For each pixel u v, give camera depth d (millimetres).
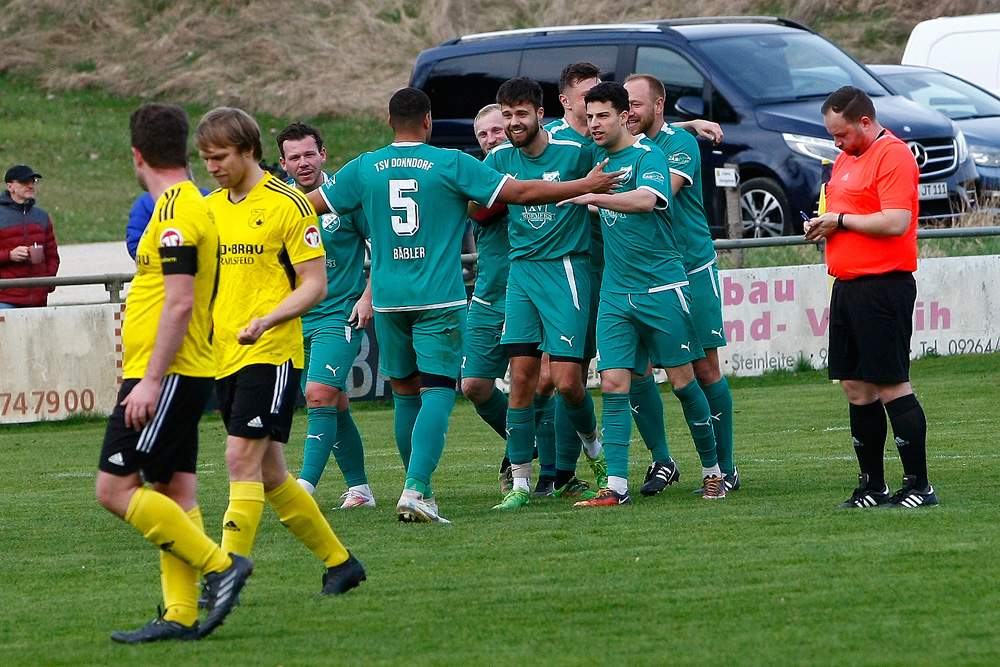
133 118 14562
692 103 47812
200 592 16094
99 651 13812
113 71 104562
